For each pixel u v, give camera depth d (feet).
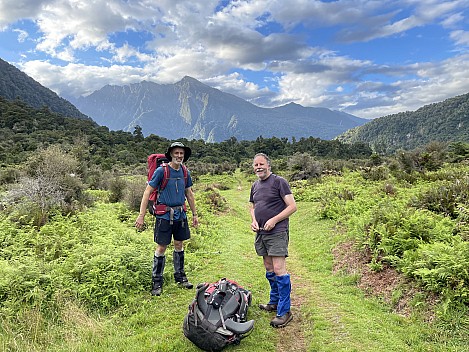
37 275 18.25
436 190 34.42
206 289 14.37
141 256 21.85
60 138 276.00
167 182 18.54
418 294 16.88
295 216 48.62
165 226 18.66
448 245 19.36
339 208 40.47
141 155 255.70
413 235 22.79
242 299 14.43
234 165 240.53
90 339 14.53
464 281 15.87
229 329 12.92
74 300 17.21
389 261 20.93
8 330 14.66
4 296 16.94
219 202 57.62
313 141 394.93
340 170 105.09
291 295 19.38
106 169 165.68
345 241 28.58
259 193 16.05
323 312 16.62
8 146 220.64
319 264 25.44
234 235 37.06
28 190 39.96
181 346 13.64
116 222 35.06
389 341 13.71
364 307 17.37
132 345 13.85
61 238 26.63
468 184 35.09
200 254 27.45
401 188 48.78
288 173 111.75
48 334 14.73
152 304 17.83
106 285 18.43
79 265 19.81
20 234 27.89
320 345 13.57
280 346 13.94
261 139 399.65
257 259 27.20
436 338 13.96
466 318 14.55
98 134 336.70
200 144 347.77
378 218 26.63
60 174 48.60
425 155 82.58
